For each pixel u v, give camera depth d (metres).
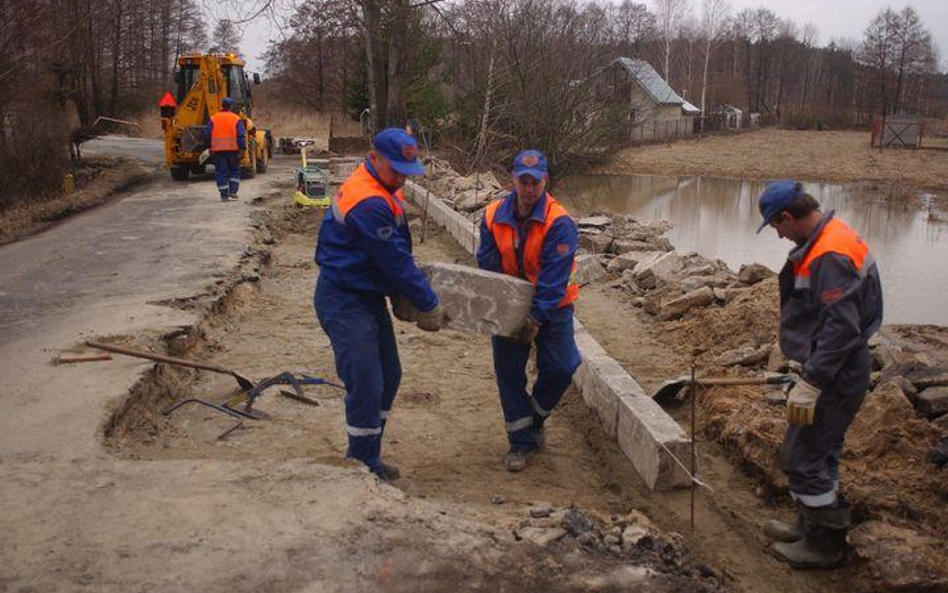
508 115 24.97
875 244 21.39
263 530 3.95
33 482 4.40
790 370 6.65
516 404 5.50
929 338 8.02
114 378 5.98
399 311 5.06
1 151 18.62
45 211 16.91
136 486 4.38
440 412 6.48
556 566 3.82
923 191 35.22
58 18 21.52
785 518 4.95
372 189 4.65
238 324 8.55
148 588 3.49
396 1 24.70
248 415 6.09
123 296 8.46
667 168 43.09
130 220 14.10
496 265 5.43
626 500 5.11
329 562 3.72
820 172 41.97
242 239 11.96
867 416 5.41
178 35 54.28
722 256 18.45
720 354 7.60
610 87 26.73
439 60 29.70
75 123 37.59
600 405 6.22
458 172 24.17
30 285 9.20
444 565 3.75
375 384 4.85
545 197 5.23
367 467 4.77
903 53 88.81
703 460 5.66
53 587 3.48
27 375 6.04
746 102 92.38
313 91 47.94
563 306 5.38
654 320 9.09
